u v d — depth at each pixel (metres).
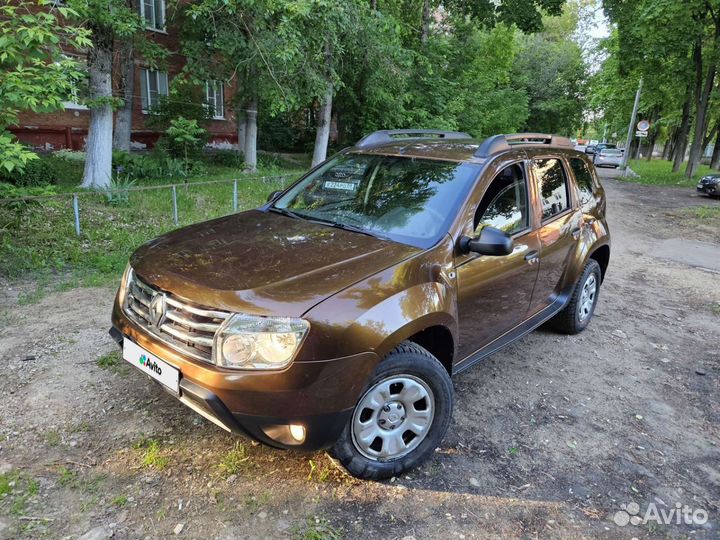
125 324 2.75
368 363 2.42
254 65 11.71
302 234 3.09
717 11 20.39
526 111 24.81
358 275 2.57
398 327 2.50
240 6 9.93
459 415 3.42
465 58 20.89
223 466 2.74
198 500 2.51
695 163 22.95
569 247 4.25
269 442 2.40
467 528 2.47
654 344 4.84
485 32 23.66
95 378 3.51
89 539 2.25
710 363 4.50
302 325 2.28
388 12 16.77
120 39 12.00
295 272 2.55
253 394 2.26
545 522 2.55
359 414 2.54
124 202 8.76
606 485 2.86
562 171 4.38
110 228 7.30
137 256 2.95
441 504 2.61
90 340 4.06
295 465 2.79
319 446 2.41
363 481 2.71
